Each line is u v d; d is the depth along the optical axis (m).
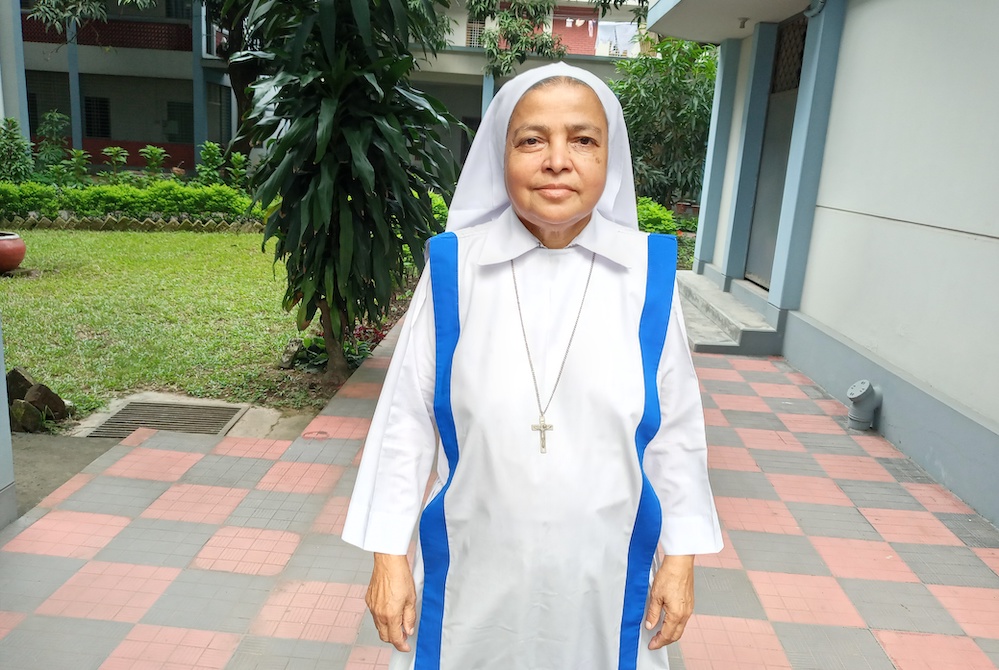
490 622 1.15
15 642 2.12
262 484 3.14
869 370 4.22
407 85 4.11
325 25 3.50
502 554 1.12
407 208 3.97
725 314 6.06
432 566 1.20
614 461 1.11
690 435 1.21
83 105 18.16
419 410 1.19
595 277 1.14
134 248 9.17
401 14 3.62
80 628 2.19
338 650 2.13
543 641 1.17
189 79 17.73
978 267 3.37
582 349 1.11
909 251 3.98
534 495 1.09
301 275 4.21
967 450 3.28
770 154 6.48
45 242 9.20
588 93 1.07
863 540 2.92
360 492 1.21
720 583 2.58
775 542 2.88
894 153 4.18
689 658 2.19
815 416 4.32
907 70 4.09
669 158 12.29
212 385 4.54
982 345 3.32
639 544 1.18
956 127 3.60
